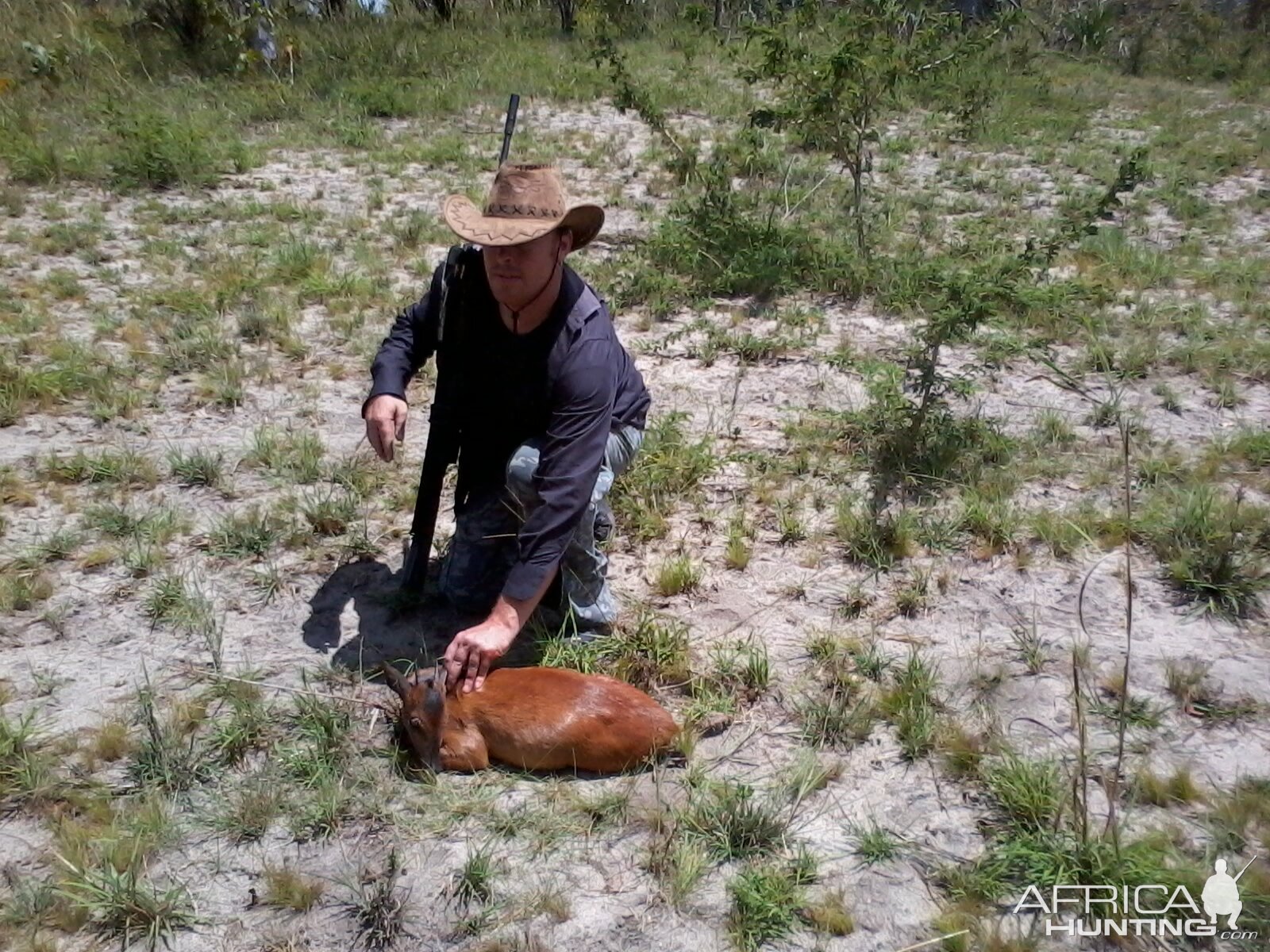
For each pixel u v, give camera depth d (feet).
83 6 53.16
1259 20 69.97
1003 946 8.75
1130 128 41.68
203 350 19.16
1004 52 51.31
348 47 47.85
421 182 31.17
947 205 29.89
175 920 8.93
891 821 10.06
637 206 29.07
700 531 14.56
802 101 25.77
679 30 54.75
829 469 16.05
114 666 11.76
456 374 11.46
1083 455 16.51
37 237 25.18
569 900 9.18
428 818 9.90
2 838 9.68
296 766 10.38
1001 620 12.89
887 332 21.20
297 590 13.08
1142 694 11.64
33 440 16.33
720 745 10.91
